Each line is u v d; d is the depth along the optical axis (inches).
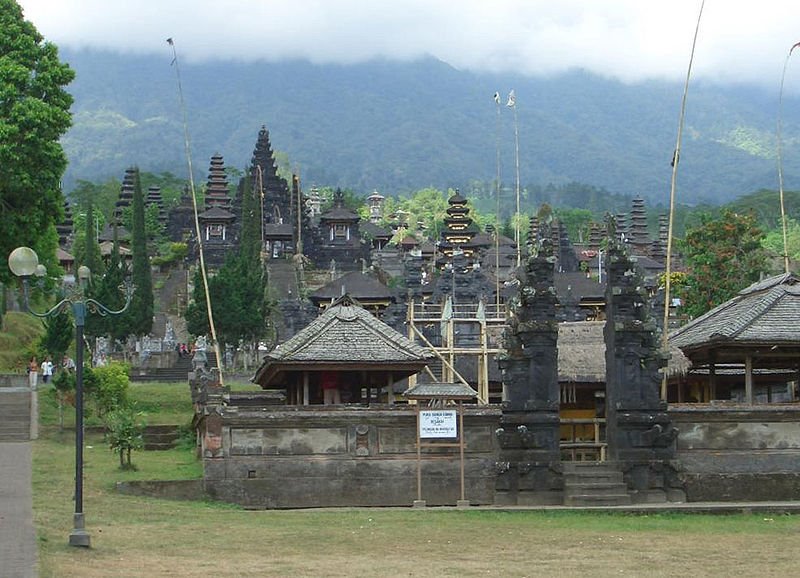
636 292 1926.7
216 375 3147.1
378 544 1359.5
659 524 1622.8
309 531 1459.2
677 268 6535.4
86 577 1045.8
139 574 1082.7
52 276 3206.2
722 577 1146.0
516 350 1888.5
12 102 2812.5
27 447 2309.3
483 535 1457.9
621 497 1839.3
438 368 2657.5
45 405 2783.0
